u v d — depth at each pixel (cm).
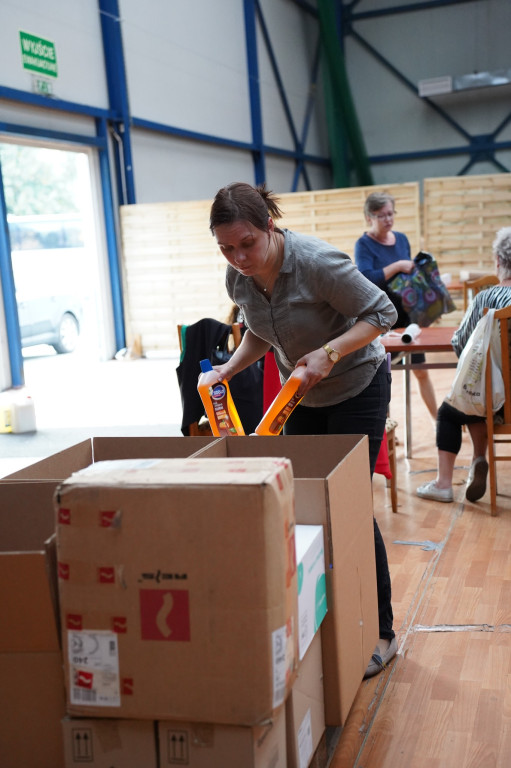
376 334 196
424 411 545
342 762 174
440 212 834
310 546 151
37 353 906
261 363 319
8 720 141
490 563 286
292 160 1348
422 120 1429
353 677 180
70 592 129
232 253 184
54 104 742
